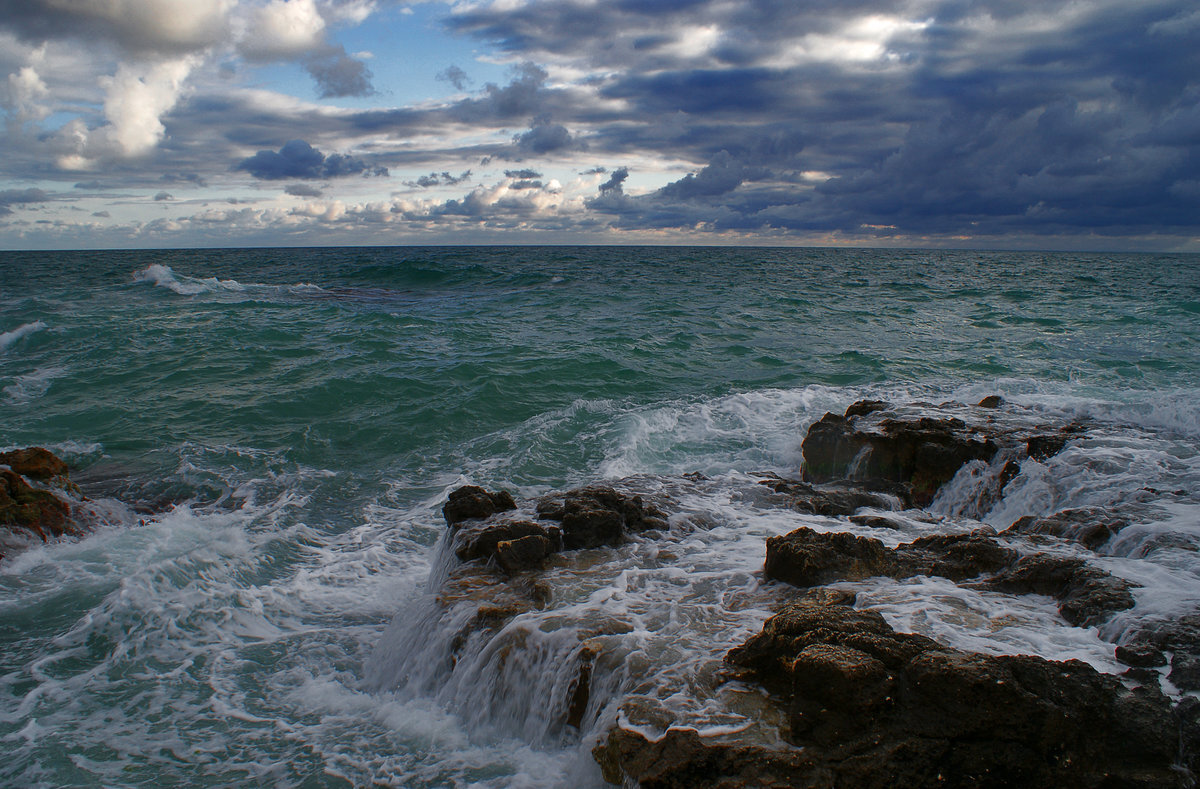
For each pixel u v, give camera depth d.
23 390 14.84
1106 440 9.08
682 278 48.66
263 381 15.45
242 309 26.75
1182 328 22.38
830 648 3.83
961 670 3.51
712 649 4.52
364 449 11.45
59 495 8.35
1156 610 4.48
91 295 32.72
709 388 15.05
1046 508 7.73
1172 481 7.57
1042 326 23.36
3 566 6.91
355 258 90.25
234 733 4.70
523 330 22.81
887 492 8.64
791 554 5.56
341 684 5.36
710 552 6.35
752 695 3.99
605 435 11.79
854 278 50.09
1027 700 3.39
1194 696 3.65
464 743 4.53
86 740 4.61
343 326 22.58
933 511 8.87
